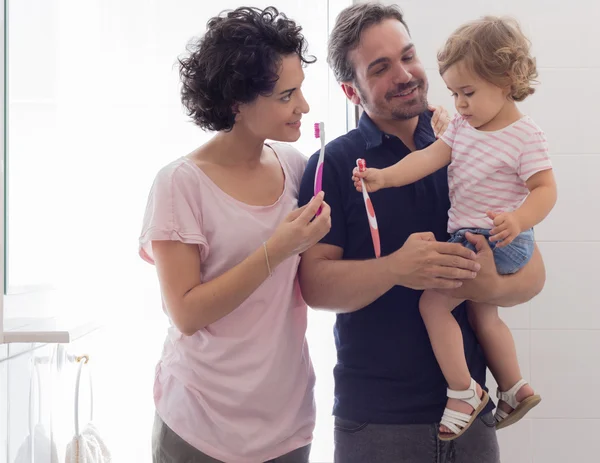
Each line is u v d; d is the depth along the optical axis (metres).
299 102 1.48
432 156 1.55
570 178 2.38
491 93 1.45
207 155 1.53
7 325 1.53
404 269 1.44
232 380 1.48
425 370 1.57
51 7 1.82
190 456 1.48
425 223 1.61
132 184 2.42
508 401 1.62
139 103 2.42
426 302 1.55
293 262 1.55
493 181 1.48
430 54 2.35
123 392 2.43
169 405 1.51
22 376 1.64
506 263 1.50
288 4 2.42
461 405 1.50
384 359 1.57
